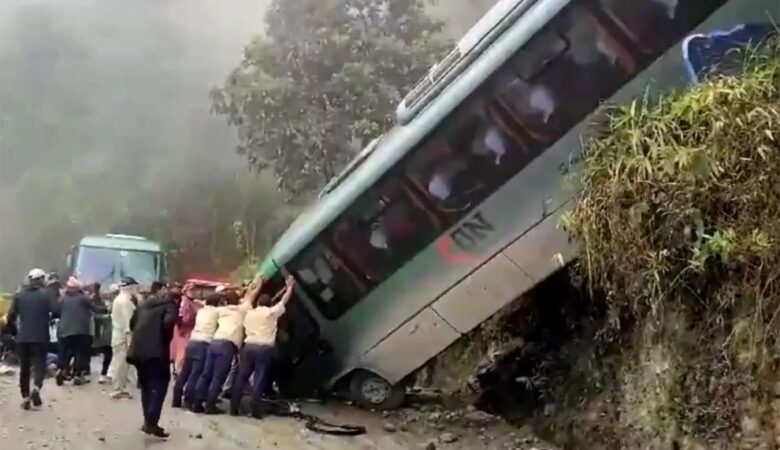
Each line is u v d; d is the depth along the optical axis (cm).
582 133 1005
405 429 1080
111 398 1192
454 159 1063
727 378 699
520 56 1020
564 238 1026
